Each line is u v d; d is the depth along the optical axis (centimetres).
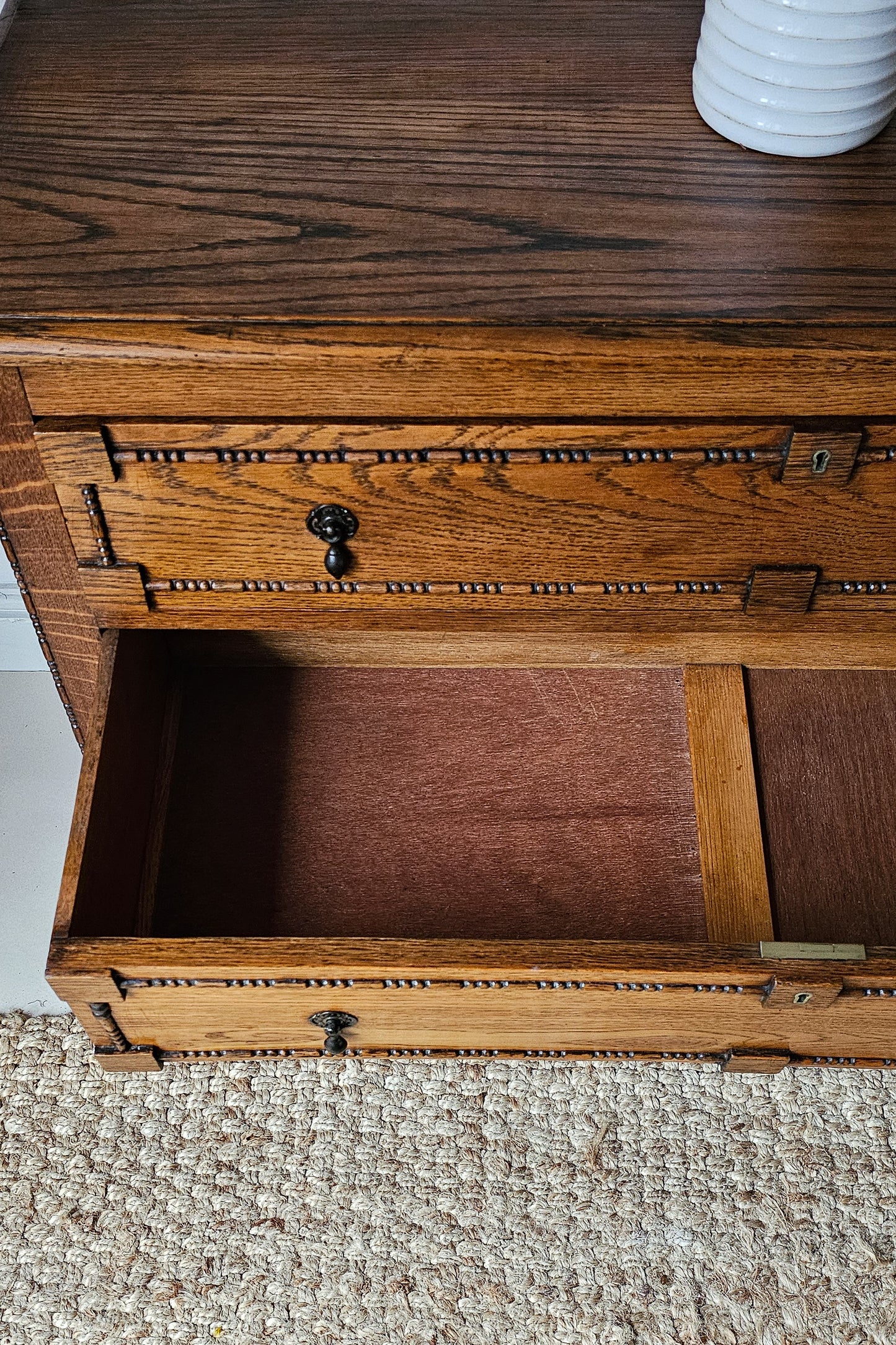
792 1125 89
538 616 79
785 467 68
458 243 67
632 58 78
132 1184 87
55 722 109
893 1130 89
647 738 93
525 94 76
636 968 71
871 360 63
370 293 64
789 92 68
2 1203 86
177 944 71
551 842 89
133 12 81
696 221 68
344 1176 87
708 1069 92
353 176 71
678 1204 86
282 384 64
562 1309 83
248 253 66
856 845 88
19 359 63
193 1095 90
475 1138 89
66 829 104
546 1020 78
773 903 86
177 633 92
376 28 80
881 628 79
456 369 63
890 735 92
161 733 92
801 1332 82
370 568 75
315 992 74
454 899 87
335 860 88
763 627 79
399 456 68
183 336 62
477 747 93
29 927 99
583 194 70
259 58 78
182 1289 83
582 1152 88
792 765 91
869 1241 85
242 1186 87
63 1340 81
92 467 68
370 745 93
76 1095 90
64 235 67
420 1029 81
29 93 75
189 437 67
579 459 68
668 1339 82
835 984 71
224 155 72
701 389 65
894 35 64
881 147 73
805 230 68
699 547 73
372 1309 82
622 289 65
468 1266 84
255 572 75
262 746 92
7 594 105
